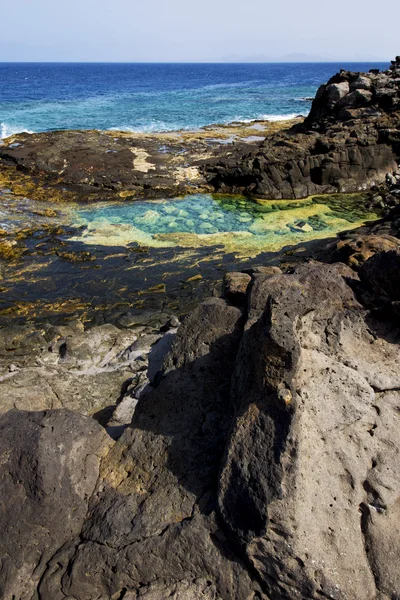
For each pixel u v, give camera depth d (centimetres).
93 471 483
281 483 386
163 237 1923
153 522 434
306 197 2511
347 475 434
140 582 421
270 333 420
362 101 2947
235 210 2283
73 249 1781
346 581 389
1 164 2712
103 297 1465
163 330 1252
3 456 466
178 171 2700
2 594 425
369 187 2617
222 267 1680
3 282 1536
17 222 2012
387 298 560
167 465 473
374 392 482
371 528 418
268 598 402
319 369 469
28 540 441
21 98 6738
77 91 8288
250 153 2677
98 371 976
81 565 425
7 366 1045
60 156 2750
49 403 793
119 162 2750
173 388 542
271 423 410
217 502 418
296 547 381
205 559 411
